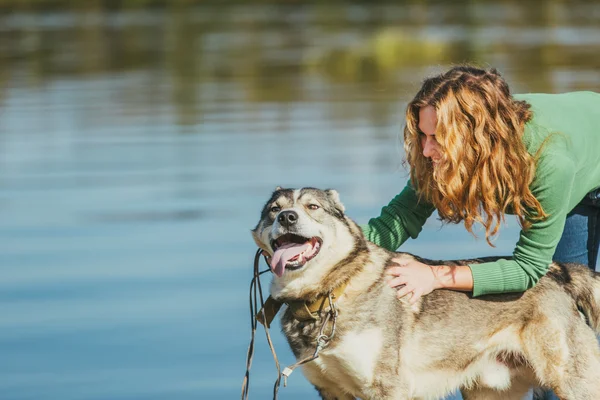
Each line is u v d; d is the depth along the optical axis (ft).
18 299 40.14
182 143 70.44
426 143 25.66
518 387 29.78
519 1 201.57
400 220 28.89
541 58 113.29
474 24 160.15
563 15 170.91
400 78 105.81
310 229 26.00
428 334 27.50
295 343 27.32
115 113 84.12
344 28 160.56
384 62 117.60
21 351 35.24
